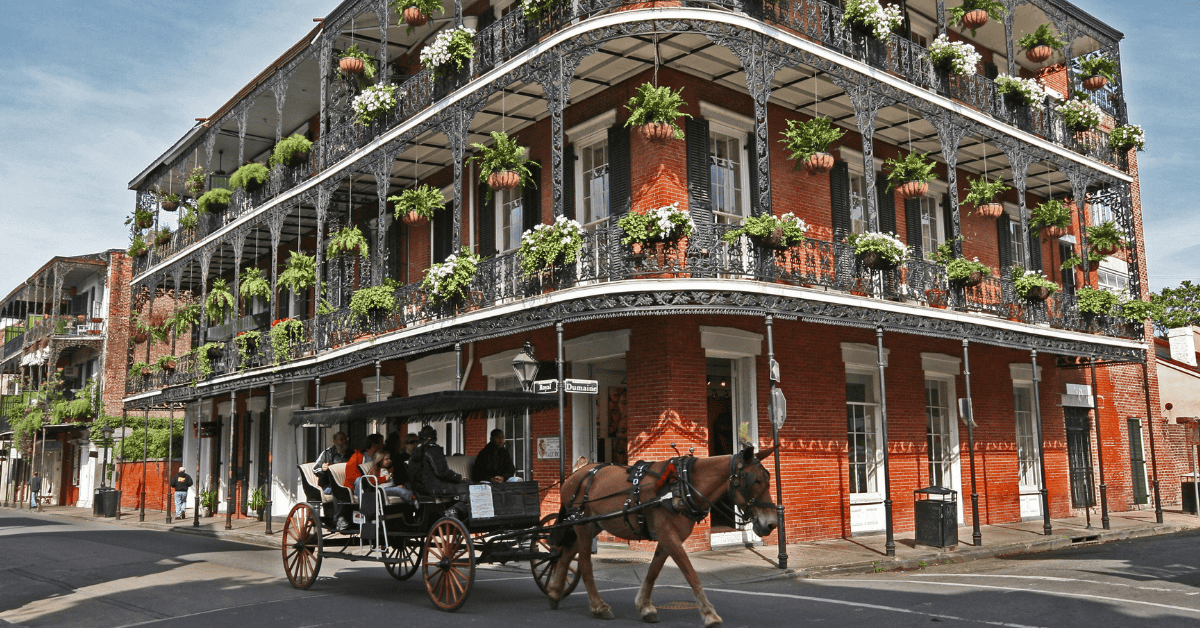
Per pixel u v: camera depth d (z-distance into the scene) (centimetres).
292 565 1155
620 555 1398
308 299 2467
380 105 1758
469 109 1561
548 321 1366
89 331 3812
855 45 1532
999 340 1677
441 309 1584
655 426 1434
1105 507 1822
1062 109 1970
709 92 1574
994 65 2184
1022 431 2055
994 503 1917
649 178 1494
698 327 1473
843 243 1471
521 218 1747
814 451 1595
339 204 2239
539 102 1627
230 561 1462
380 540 1083
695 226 1377
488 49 1560
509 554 934
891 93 1561
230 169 2941
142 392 2953
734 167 1611
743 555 1386
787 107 1691
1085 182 1975
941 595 988
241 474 2684
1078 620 827
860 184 1811
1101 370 2294
